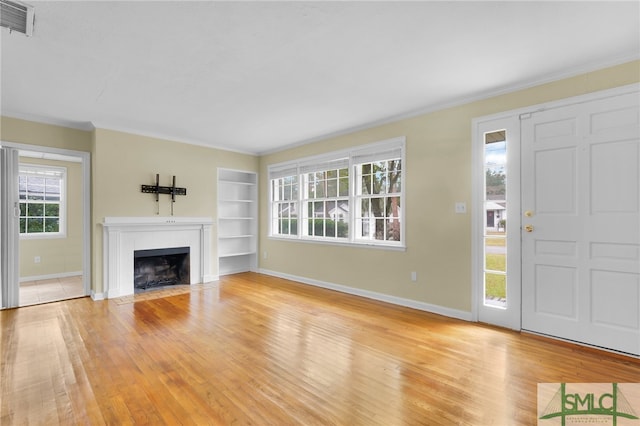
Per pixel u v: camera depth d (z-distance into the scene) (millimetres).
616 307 2525
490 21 2037
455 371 2281
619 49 2385
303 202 5441
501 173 3205
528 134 2967
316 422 1736
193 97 3350
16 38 2221
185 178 5148
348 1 1845
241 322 3338
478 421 1731
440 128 3590
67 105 3570
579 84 2693
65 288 4891
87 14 1962
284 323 3301
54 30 2131
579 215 2691
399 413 1807
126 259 4488
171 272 5391
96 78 2889
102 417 1785
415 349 2652
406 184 3896
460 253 3426
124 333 3031
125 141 4512
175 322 3338
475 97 3295
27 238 5480
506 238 3104
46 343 2797
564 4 1863
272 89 3154
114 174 4398
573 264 2725
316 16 1995
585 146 2660
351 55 2492
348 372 2275
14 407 1873
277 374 2254
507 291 3105
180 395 1996
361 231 4520
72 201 5945
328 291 4691
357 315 3557
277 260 5820
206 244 5352
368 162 4355
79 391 2045
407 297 3889
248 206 6379
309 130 4617
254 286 5023
